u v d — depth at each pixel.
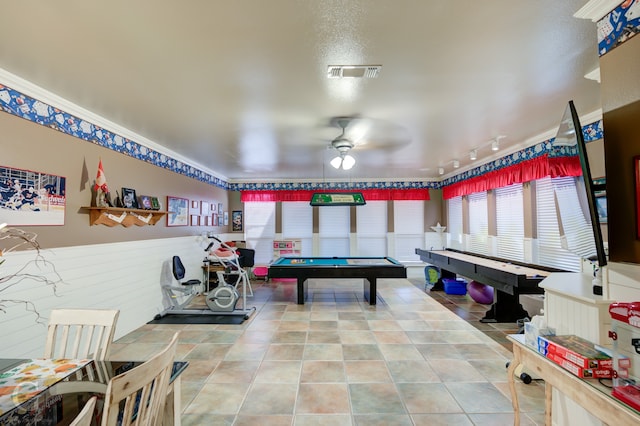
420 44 2.01
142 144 4.31
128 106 3.08
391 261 5.91
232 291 4.75
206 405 2.41
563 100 2.95
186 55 2.13
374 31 1.86
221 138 4.24
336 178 7.95
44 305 2.81
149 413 1.14
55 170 2.94
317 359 3.20
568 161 1.86
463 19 1.75
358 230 8.12
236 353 3.35
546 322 2.12
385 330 4.04
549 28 1.84
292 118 3.41
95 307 3.43
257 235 8.06
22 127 2.61
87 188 3.33
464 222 6.77
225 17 1.72
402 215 8.10
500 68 2.33
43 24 1.77
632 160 1.47
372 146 4.69
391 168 6.62
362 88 2.65
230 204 8.03
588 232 1.84
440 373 2.90
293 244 7.86
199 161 5.80
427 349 3.44
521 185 5.00
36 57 2.16
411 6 1.63
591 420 1.76
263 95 2.79
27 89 2.60
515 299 4.29
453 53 2.12
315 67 2.29
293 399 2.49
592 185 1.66
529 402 2.44
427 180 8.00
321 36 1.91
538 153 4.33
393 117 3.38
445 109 3.16
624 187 1.51
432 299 5.61
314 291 6.35
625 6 1.50
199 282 5.20
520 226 5.03
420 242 8.05
